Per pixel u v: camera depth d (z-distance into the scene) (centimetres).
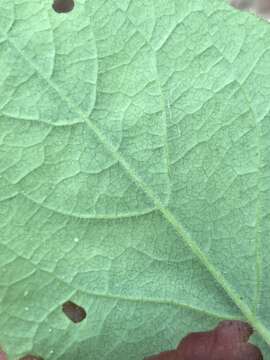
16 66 12
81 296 13
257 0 23
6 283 13
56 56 12
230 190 13
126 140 13
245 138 13
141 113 12
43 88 12
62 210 13
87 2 12
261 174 13
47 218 13
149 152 13
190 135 13
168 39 12
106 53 12
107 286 13
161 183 13
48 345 13
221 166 13
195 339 15
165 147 13
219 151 13
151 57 12
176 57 12
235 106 13
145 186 13
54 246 13
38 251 13
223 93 12
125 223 13
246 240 13
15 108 12
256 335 14
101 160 13
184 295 13
